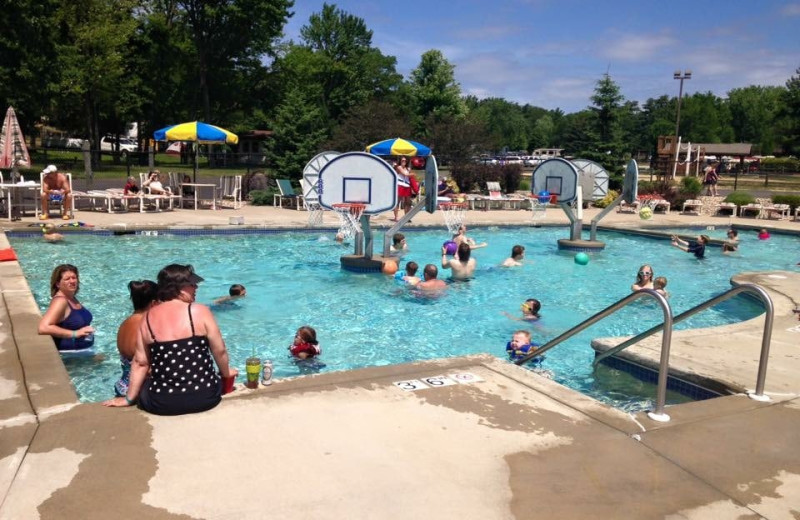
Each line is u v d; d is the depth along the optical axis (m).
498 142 33.22
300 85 56.31
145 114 49.91
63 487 3.19
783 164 55.44
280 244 15.02
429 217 20.42
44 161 38.00
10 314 6.91
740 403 4.88
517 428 4.18
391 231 12.61
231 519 2.98
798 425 4.46
